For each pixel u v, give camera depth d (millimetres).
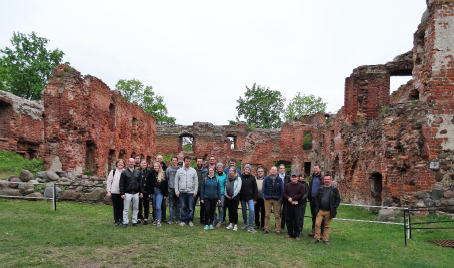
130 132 27234
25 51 35281
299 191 9039
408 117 12828
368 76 18234
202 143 38250
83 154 19000
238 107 52719
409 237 9188
